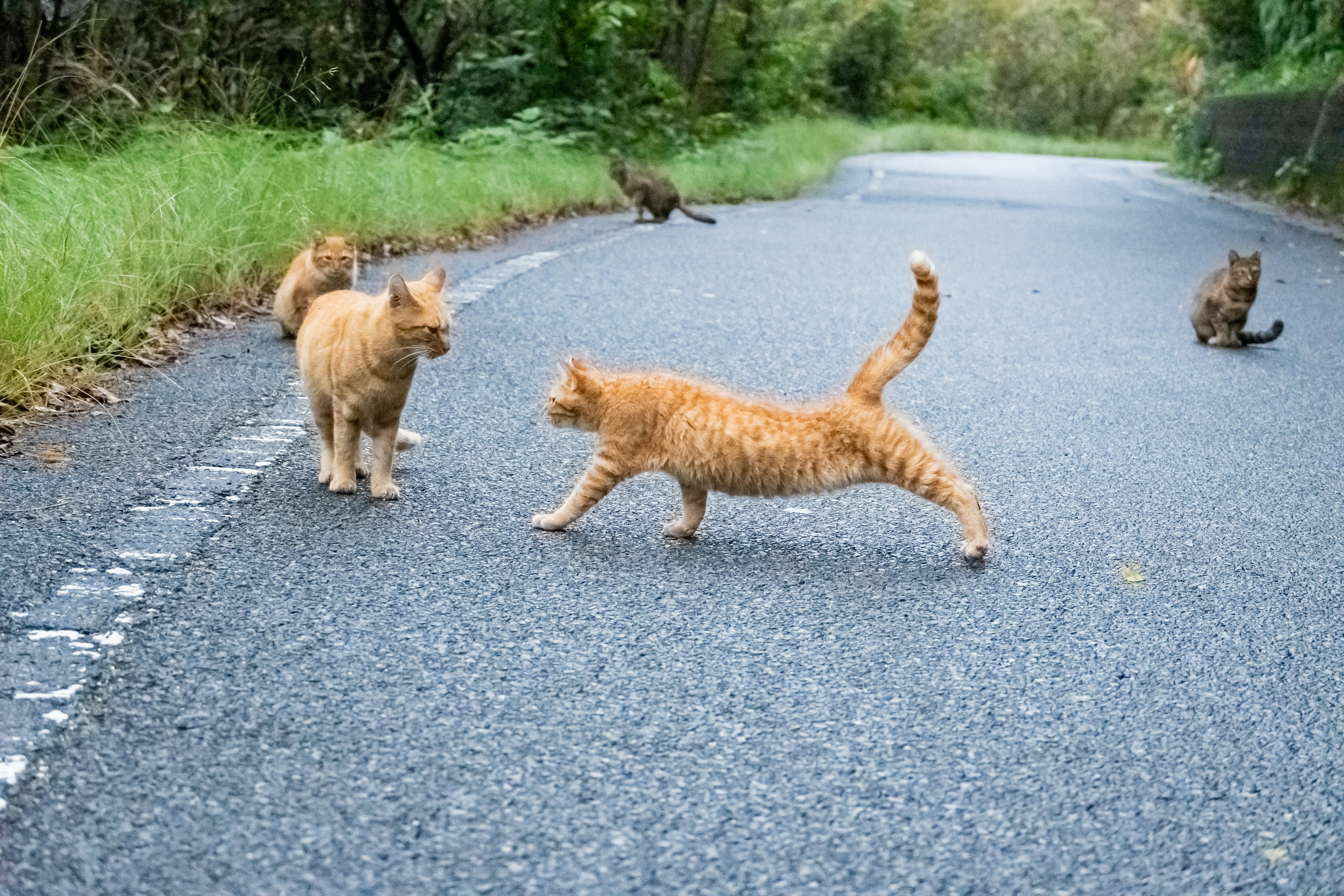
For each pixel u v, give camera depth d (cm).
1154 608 387
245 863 239
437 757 279
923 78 5212
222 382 591
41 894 227
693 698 313
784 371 681
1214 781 287
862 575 403
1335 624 381
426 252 1016
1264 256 1319
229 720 289
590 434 541
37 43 1124
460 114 1609
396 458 498
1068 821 268
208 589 359
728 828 259
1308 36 2380
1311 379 729
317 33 1426
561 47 1788
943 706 316
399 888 234
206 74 1245
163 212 761
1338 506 496
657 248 1148
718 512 457
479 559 398
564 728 295
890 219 1534
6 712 286
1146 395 671
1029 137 5169
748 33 2527
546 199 1373
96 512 414
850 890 241
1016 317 884
